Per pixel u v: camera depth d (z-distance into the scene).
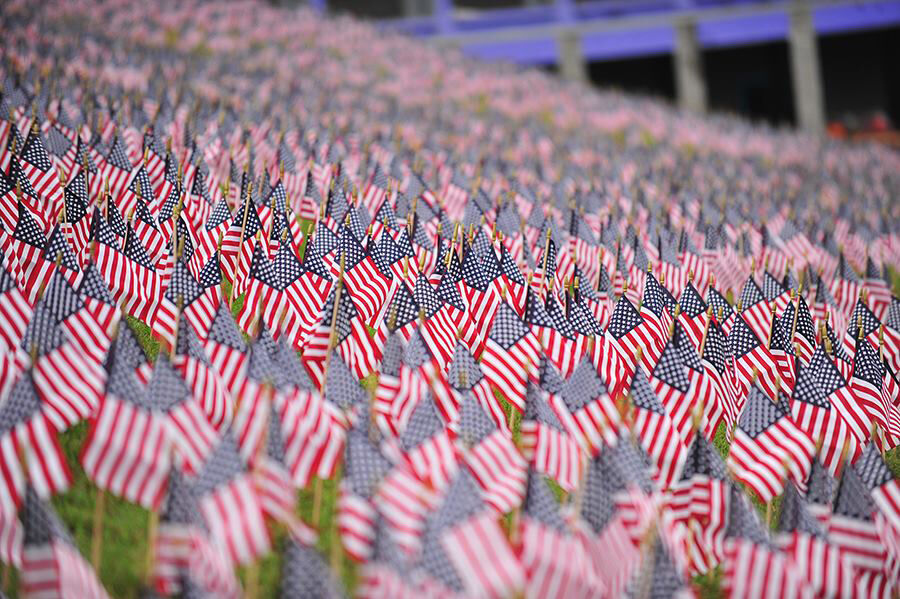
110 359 14.23
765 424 15.20
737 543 11.93
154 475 12.01
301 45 72.00
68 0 62.06
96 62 45.03
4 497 11.94
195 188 23.28
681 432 16.55
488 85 74.00
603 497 12.21
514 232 25.81
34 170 22.70
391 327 16.84
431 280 20.44
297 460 13.48
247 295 18.27
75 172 24.78
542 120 63.94
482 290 19.59
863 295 25.28
